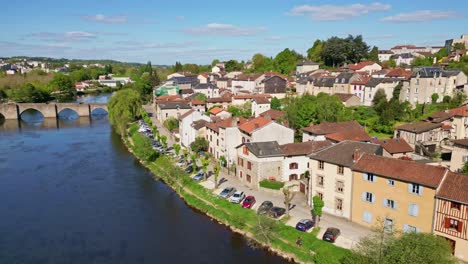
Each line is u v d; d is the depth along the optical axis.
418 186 49.81
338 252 48.56
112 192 78.44
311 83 159.12
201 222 63.94
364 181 56.03
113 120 145.88
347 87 142.25
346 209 59.47
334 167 60.38
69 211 68.56
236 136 88.12
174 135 122.81
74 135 139.88
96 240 57.62
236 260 51.62
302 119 109.00
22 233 59.91
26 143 125.44
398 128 94.44
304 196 70.12
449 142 90.38
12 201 73.25
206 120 112.00
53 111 183.25
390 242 39.78
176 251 54.16
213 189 74.81
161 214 67.31
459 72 120.19
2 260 51.94
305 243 52.19
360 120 114.12
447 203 46.94
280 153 73.75
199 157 99.38
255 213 62.12
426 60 177.25
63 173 91.38
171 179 83.50
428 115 107.12
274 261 51.03
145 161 99.56
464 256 45.81
